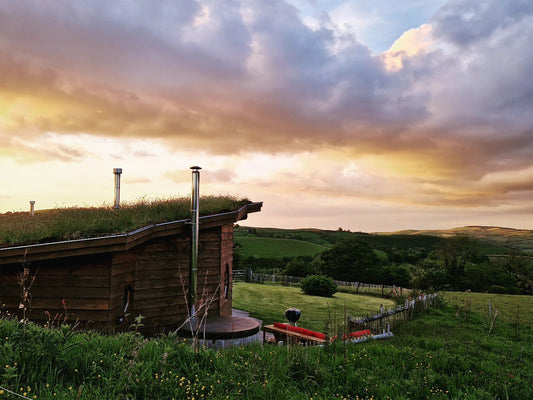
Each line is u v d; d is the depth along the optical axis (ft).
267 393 15.46
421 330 45.98
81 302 29.86
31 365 13.99
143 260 34.47
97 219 34.58
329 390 17.80
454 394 19.89
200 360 17.99
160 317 35.32
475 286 173.99
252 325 32.19
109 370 15.05
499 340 40.91
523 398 20.17
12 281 29.53
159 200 46.60
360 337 36.50
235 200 47.75
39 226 32.99
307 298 85.87
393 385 19.69
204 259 40.09
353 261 175.42
